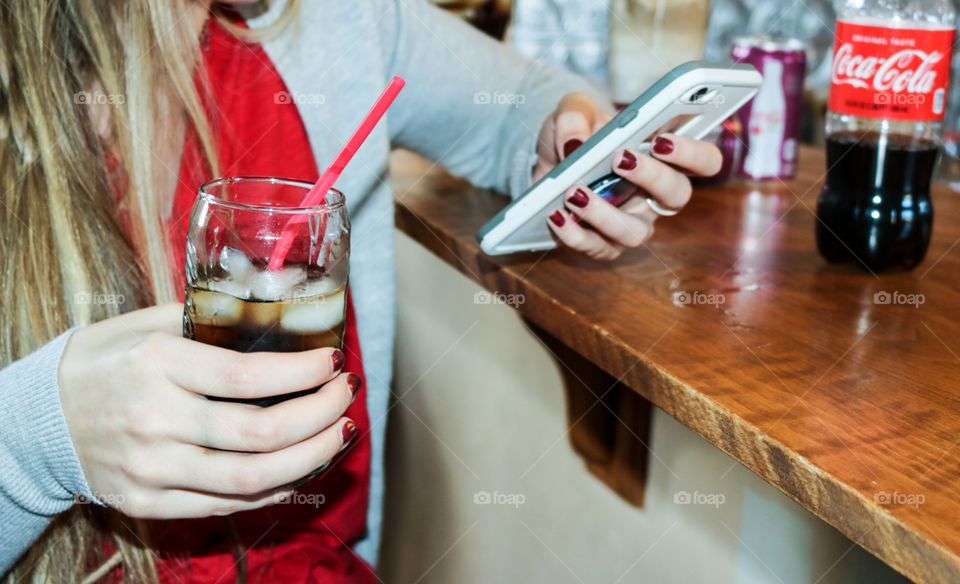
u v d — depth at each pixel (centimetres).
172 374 56
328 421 60
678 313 87
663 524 129
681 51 132
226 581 86
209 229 61
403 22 116
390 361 116
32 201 77
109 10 81
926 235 96
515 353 154
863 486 58
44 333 78
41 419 59
